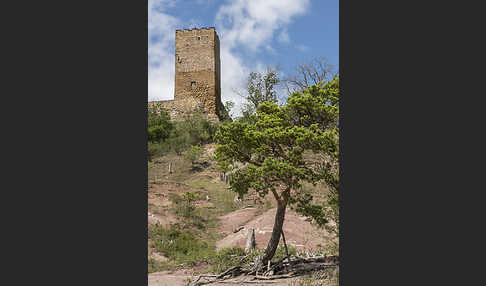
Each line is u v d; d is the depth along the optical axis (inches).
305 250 598.5
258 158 466.9
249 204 1013.8
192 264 583.5
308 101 425.7
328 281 383.6
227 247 684.1
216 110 2005.4
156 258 613.3
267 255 474.3
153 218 804.0
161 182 1185.4
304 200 470.3
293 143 429.7
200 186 1235.2
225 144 465.4
